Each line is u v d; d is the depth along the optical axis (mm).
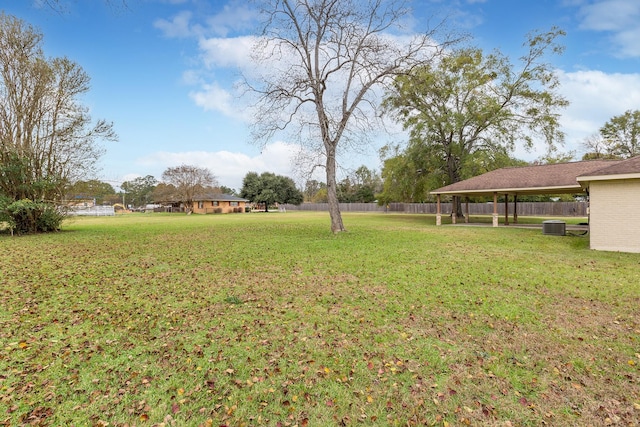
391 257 9484
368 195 63594
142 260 9500
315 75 16078
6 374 3289
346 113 16094
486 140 25672
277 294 6031
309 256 9781
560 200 40188
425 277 7109
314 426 2598
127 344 3988
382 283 6676
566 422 2617
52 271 8062
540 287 6305
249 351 3805
